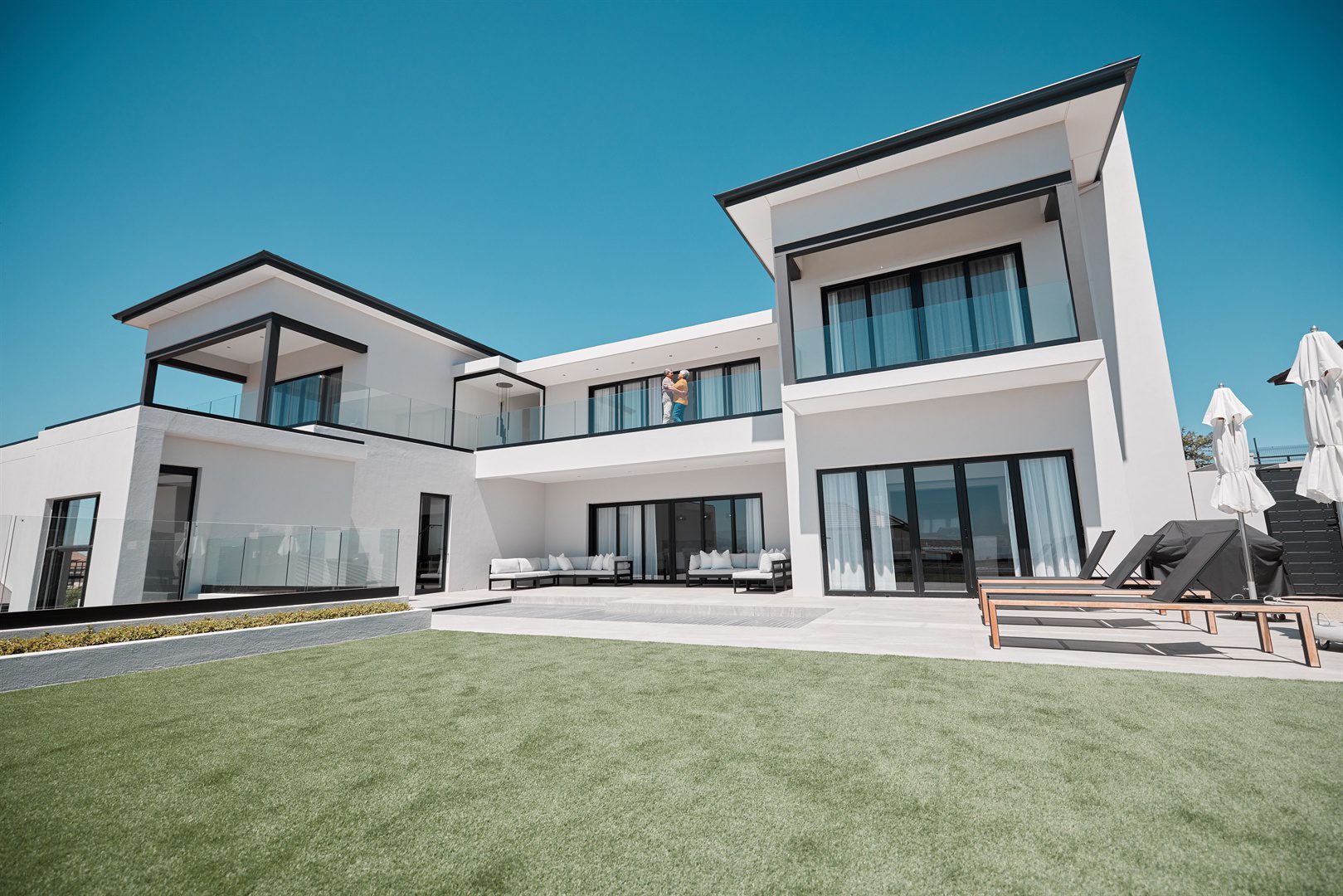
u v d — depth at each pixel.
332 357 14.09
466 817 2.18
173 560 7.30
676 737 3.02
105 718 3.59
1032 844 1.87
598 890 1.67
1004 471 8.94
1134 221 9.26
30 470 10.33
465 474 14.06
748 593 10.86
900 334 9.45
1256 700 3.35
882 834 1.96
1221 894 1.58
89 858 1.92
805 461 10.12
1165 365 8.82
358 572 9.42
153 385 13.70
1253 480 6.08
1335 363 5.25
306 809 2.28
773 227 10.42
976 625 6.45
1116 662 4.42
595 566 14.52
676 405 12.33
